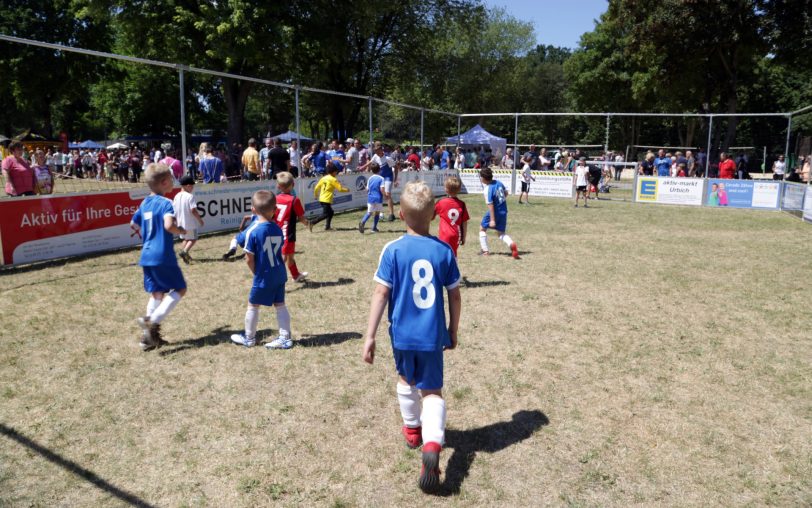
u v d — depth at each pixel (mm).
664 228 14070
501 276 8586
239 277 8391
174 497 3191
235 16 21672
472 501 3170
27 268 8898
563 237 12516
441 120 51688
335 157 17250
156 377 4797
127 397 4430
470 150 29844
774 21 26844
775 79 48062
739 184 18922
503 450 3689
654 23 28234
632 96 42844
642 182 20484
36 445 3717
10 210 8789
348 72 30594
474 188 23641
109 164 25938
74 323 6207
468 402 4371
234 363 5094
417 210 3285
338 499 3170
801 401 4441
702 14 27172
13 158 10000
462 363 5148
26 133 32688
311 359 5191
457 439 3826
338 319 6367
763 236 12883
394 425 4020
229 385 4641
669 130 51969
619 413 4211
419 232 3361
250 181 13016
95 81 37375
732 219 15938
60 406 4270
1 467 3465
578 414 4188
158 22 23453
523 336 5887
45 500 3150
